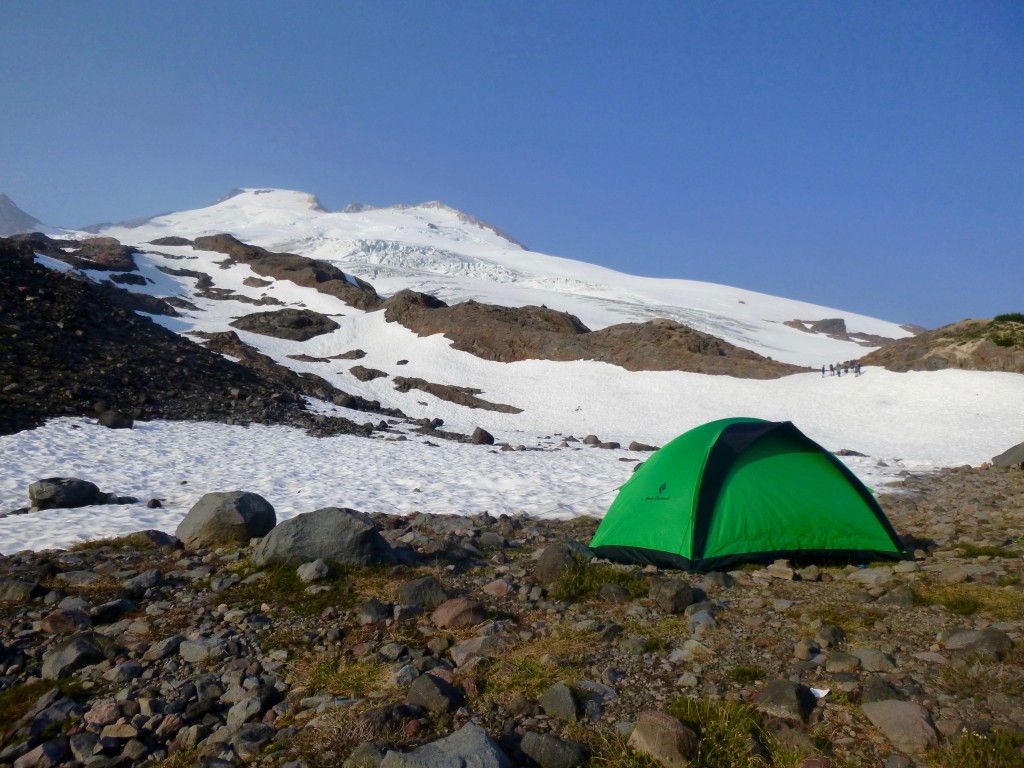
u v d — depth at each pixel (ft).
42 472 58.59
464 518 45.88
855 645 20.27
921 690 17.07
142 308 225.35
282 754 15.70
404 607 24.00
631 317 385.29
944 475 69.51
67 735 17.25
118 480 58.39
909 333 526.98
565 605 25.29
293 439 90.02
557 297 433.07
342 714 17.01
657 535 31.53
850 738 15.20
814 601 24.81
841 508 31.55
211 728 17.43
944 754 14.16
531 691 17.84
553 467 78.02
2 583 27.14
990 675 17.30
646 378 175.42
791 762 14.29
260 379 136.67
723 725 15.30
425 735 15.98
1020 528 38.96
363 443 92.94
